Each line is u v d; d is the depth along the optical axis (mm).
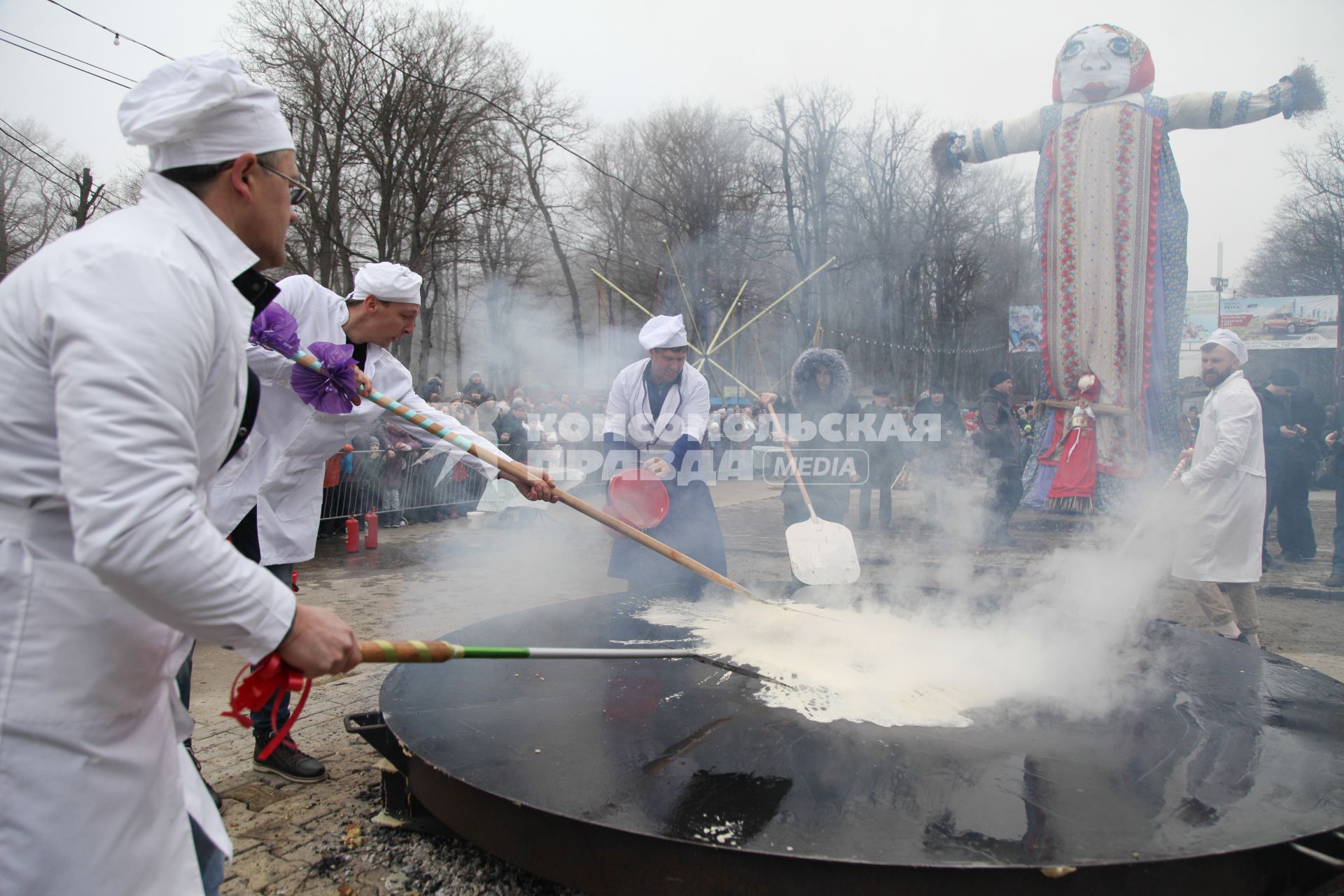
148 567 1074
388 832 2475
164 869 1278
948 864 1526
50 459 1168
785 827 1691
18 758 1131
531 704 2439
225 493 2678
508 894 2170
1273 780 1909
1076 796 1829
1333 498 13844
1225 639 3162
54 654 1153
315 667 1255
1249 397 4215
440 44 19219
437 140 19422
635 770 1977
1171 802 1804
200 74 1313
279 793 2742
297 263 19047
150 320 1138
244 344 1381
